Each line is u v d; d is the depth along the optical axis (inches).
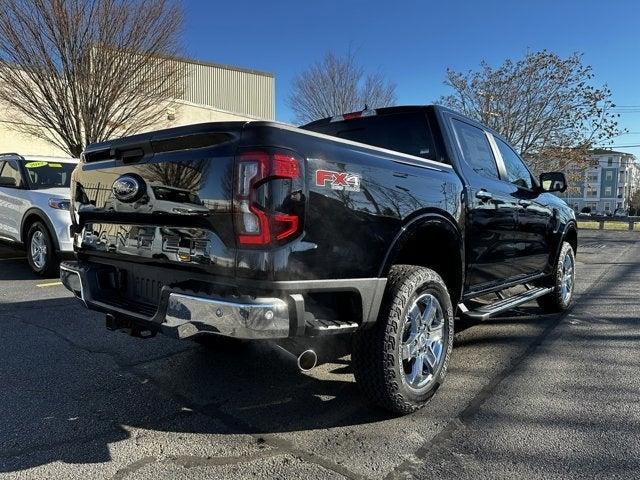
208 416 123.6
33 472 98.2
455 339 192.2
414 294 119.8
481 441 112.3
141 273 122.6
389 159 120.6
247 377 148.5
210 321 97.0
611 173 3656.5
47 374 148.3
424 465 102.7
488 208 158.7
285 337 96.0
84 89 426.9
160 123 551.5
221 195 98.8
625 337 194.9
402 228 118.3
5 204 313.4
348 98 904.3
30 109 437.1
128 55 437.4
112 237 129.2
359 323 108.6
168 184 109.7
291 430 117.0
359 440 112.5
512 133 758.5
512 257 182.7
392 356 115.9
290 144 97.3
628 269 398.9
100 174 130.9
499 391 140.6
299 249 96.7
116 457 104.4
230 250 98.0
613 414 125.6
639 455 106.3
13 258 360.8
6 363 156.4
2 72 410.6
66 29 404.2
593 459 104.7
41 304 228.5
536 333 200.8
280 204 94.6
